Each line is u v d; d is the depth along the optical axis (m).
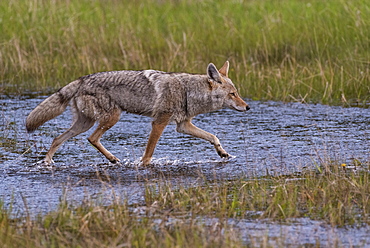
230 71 21.14
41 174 11.87
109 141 14.75
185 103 13.01
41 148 13.95
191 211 9.49
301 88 19.47
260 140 14.45
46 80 21.66
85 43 23.91
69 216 9.00
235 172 11.88
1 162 12.71
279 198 9.91
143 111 12.87
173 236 8.41
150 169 12.29
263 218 9.23
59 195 10.45
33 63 22.19
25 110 17.86
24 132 15.42
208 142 14.59
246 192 10.32
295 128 15.53
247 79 20.48
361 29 22.62
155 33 25.12
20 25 25.78
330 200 9.70
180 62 21.88
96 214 9.09
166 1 30.78
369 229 8.70
